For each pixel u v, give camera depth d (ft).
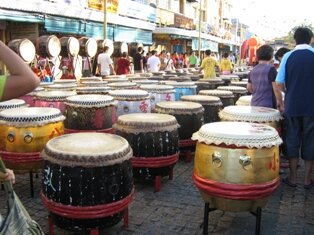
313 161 15.88
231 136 10.54
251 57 69.26
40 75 35.99
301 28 15.53
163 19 77.61
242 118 14.55
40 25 40.60
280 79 15.61
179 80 31.40
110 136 12.20
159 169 15.05
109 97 18.54
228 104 23.81
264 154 10.62
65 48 39.22
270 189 10.80
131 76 34.58
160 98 23.07
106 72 39.75
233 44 134.62
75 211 10.35
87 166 10.23
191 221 12.71
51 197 10.61
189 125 18.45
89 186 10.28
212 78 35.70
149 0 79.56
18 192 15.05
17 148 13.66
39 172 16.05
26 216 6.84
